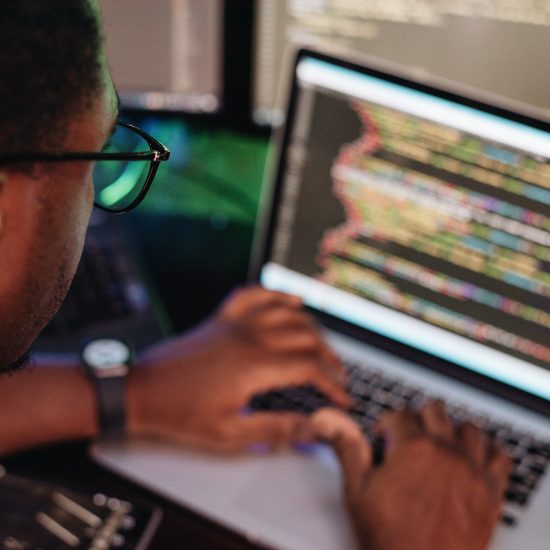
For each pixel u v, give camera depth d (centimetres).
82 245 45
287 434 85
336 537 76
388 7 101
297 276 103
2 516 74
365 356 99
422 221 94
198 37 109
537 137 87
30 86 38
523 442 88
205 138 125
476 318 94
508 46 98
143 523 75
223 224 117
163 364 91
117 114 44
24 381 87
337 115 97
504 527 77
